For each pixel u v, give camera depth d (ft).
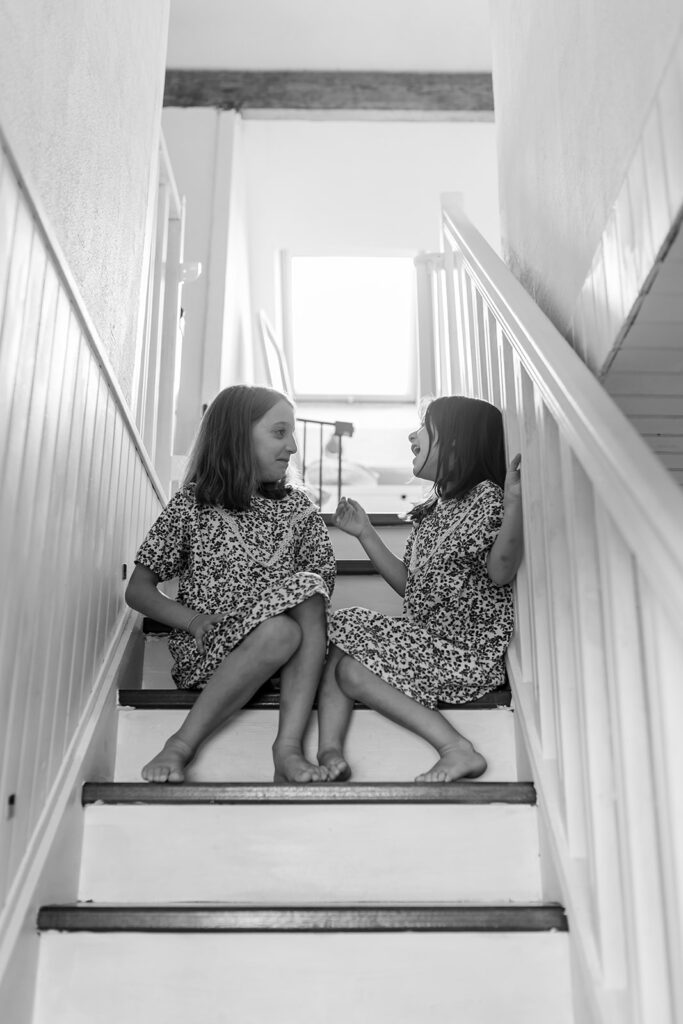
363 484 14.08
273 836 4.07
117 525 5.36
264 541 5.28
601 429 3.05
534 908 3.55
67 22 4.22
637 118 3.45
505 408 5.17
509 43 6.55
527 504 4.59
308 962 3.52
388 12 13.23
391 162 14.43
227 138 13.46
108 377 4.89
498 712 4.79
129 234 6.04
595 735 3.35
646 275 3.18
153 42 7.08
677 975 2.67
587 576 3.50
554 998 3.49
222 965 3.52
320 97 13.93
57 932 3.53
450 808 4.11
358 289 15.98
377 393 16.48
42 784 3.79
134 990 3.50
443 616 5.07
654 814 2.94
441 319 8.62
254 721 4.73
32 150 3.70
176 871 4.04
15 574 3.39
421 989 3.50
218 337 12.18
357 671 4.66
